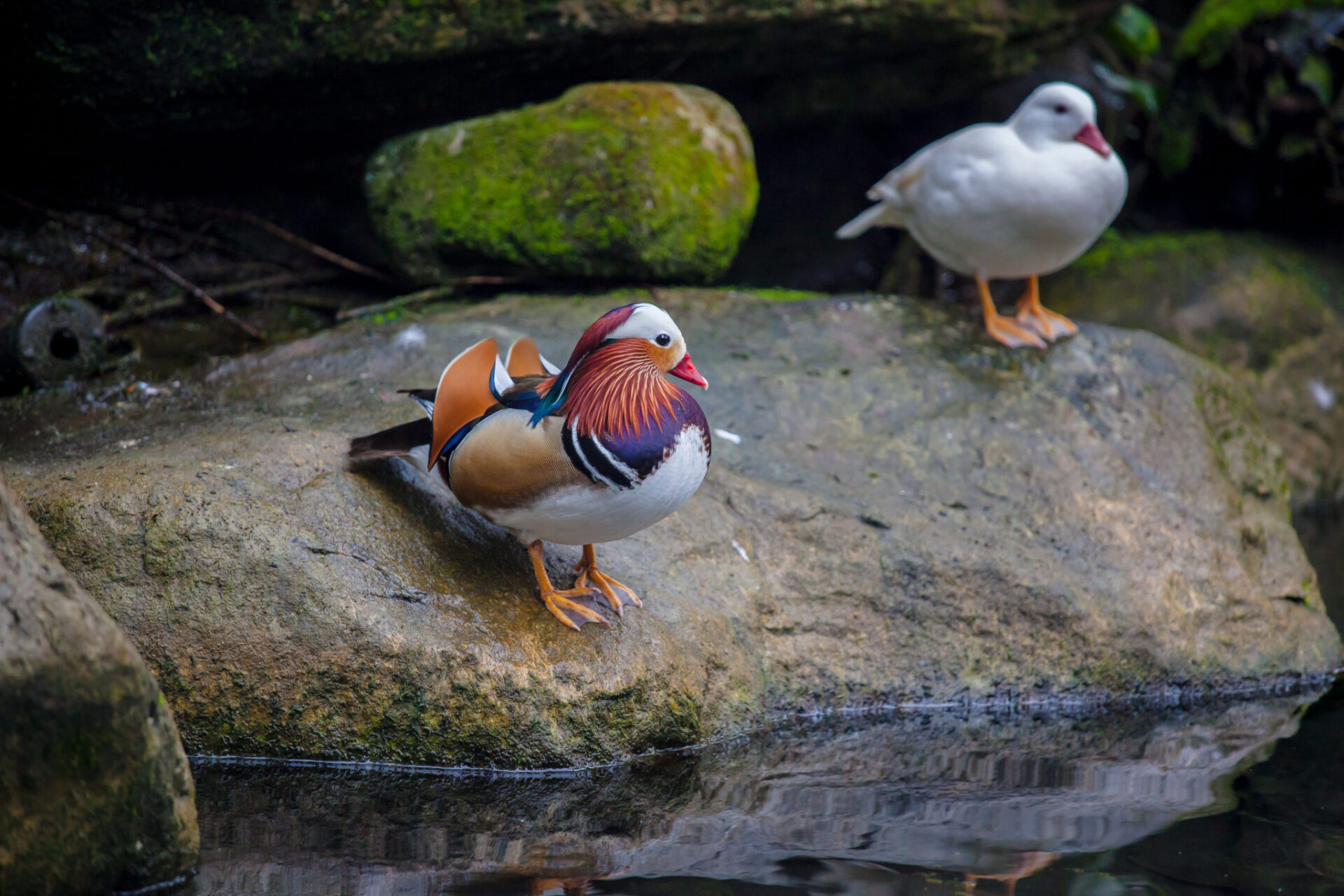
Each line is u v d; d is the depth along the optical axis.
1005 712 7.63
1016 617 7.91
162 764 4.73
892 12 11.88
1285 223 15.83
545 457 5.76
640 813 5.65
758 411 9.16
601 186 10.94
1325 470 13.54
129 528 6.25
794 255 14.72
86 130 10.68
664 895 4.71
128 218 11.78
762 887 4.81
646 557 7.41
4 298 10.74
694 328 10.27
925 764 6.54
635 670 6.43
